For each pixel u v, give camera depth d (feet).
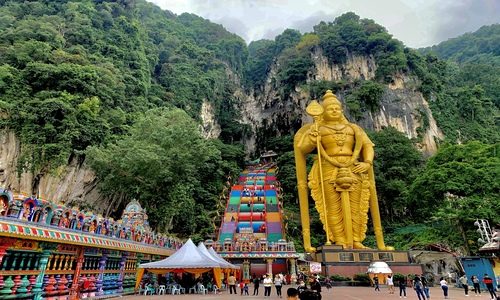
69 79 147.54
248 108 360.89
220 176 194.59
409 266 87.71
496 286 69.41
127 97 190.19
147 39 284.20
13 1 230.89
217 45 387.96
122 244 54.29
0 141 129.18
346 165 98.37
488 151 110.52
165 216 115.34
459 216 90.94
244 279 99.30
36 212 34.60
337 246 90.33
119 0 273.13
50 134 131.34
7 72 139.33
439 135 249.55
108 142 139.44
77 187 133.49
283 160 216.33
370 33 313.12
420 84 268.21
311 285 31.12
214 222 148.36
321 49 319.06
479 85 298.56
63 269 41.06
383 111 247.50
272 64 364.38
